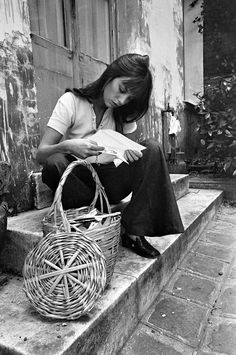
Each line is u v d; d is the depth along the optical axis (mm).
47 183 1377
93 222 1128
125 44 2998
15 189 1655
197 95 4332
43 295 957
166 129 3639
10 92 1595
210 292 1560
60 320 998
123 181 1462
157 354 1121
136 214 1373
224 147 3924
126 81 1291
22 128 1677
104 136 1298
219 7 4695
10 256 1435
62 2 2408
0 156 1558
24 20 1664
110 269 1148
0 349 900
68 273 947
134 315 1260
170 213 1360
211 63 4863
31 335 933
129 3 2939
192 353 1125
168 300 1482
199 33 4902
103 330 1033
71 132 1474
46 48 2229
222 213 3172
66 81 2443
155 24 3398
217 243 2277
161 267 1544
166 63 3742
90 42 2734
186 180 3248
